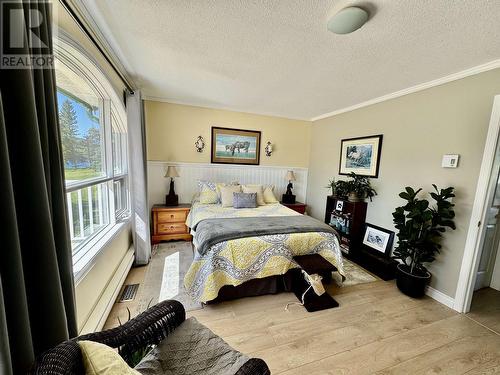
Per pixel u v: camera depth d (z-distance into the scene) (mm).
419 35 1636
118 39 1844
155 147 3844
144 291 2311
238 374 855
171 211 3635
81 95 1896
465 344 1757
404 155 2822
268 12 1462
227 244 2174
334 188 3725
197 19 1568
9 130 717
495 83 1972
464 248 2174
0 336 594
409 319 2031
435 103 2463
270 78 2621
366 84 2674
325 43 1807
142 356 1012
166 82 2881
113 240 2195
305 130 4809
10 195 660
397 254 2574
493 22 1443
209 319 1947
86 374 668
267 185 4598
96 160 2203
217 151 4184
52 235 826
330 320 1977
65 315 892
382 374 1478
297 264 2289
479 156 2078
